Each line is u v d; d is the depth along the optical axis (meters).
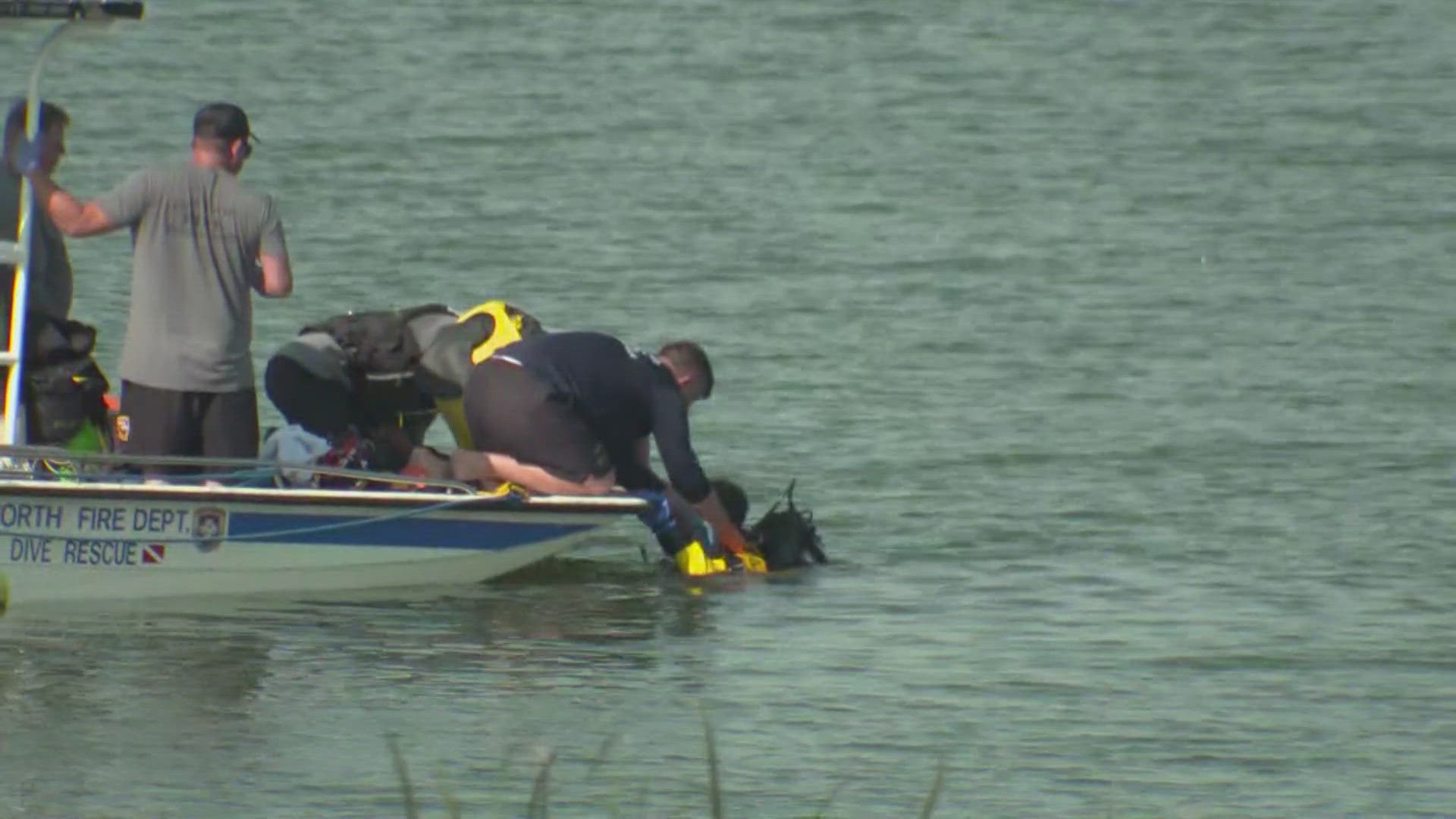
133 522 36.44
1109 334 64.19
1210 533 44.25
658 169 89.62
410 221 78.12
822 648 35.75
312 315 63.97
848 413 54.66
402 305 65.94
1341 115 102.56
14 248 35.75
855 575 40.94
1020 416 54.50
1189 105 105.00
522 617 37.28
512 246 74.69
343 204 80.81
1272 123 100.94
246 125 36.94
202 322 36.38
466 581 39.22
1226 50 118.44
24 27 35.56
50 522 35.84
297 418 39.12
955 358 60.97
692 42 119.44
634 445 40.50
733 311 66.50
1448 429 53.62
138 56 108.62
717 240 76.69
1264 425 53.84
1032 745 30.75
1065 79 111.12
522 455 39.38
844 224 80.06
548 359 39.38
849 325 64.81
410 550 38.50
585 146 94.06
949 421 54.06
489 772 29.08
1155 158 93.50
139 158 87.25
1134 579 40.75
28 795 27.56
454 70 110.62
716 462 49.72
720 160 91.81
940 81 110.56
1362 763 30.25
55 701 31.66
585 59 114.31
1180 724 31.83
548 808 27.25
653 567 41.12
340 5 126.00
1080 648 35.94
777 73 112.31
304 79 106.38
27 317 36.50
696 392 40.47
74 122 93.19
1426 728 31.86
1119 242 77.62
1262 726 31.75
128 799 27.59
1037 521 45.09
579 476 39.56
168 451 36.50
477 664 34.34
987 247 76.38
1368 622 37.75
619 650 35.38
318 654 34.62
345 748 29.91
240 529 37.16
